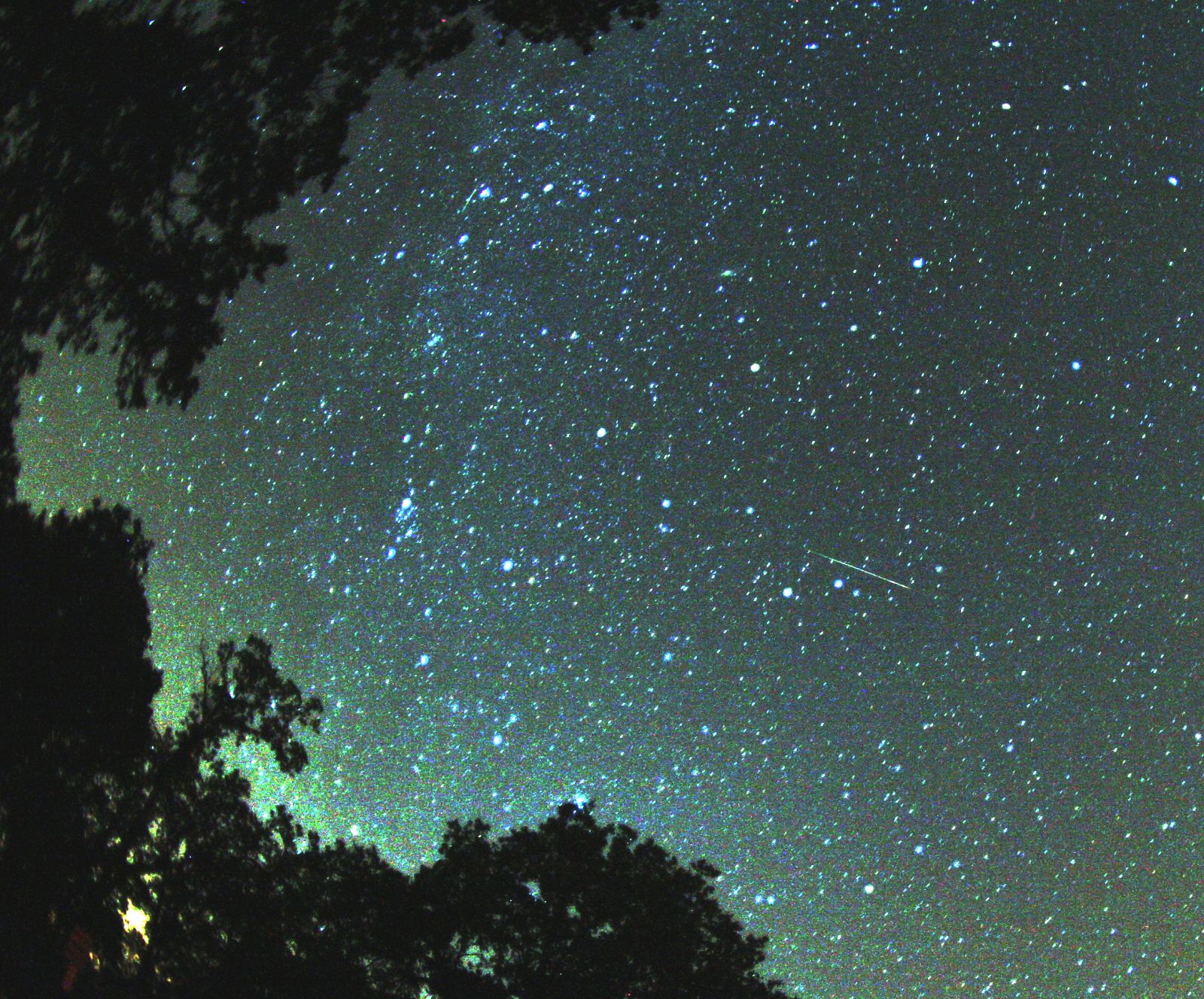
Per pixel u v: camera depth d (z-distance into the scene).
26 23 6.27
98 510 8.82
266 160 7.21
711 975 9.55
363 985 9.48
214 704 10.24
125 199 6.90
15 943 8.41
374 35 7.31
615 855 10.08
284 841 10.20
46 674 8.27
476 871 9.80
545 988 9.35
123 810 9.46
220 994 9.32
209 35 6.89
